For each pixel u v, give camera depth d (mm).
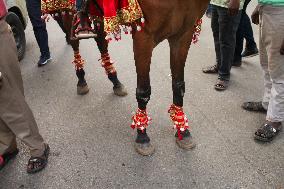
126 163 2816
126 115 3443
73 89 3965
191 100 3643
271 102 2953
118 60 4590
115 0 2322
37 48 5117
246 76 4090
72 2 3213
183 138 2945
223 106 3523
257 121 3270
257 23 3113
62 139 3139
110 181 2646
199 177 2645
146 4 2291
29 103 3711
